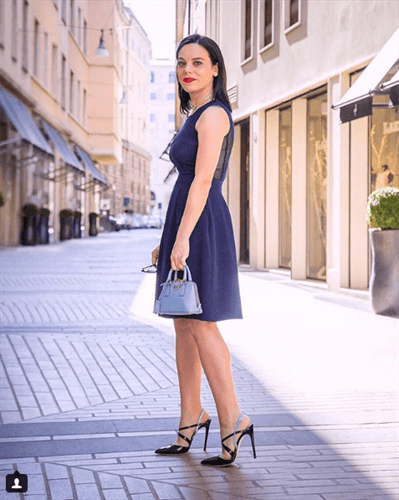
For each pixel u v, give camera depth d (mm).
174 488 3555
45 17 32969
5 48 25266
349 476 3748
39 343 7656
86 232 47156
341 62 12414
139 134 82562
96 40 47562
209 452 4133
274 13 15711
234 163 19531
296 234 14992
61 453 4086
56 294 12344
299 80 14406
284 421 4773
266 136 17266
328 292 12750
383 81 9445
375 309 9836
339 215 12453
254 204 17688
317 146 14430
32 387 5742
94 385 5812
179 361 4121
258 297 11875
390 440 4371
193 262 3754
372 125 11930
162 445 4238
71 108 41562
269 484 3625
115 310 10367
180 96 4129
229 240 3855
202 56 3883
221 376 3879
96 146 48188
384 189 9781
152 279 15367
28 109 29656
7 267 18141
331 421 4777
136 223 71250
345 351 7211
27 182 30688
